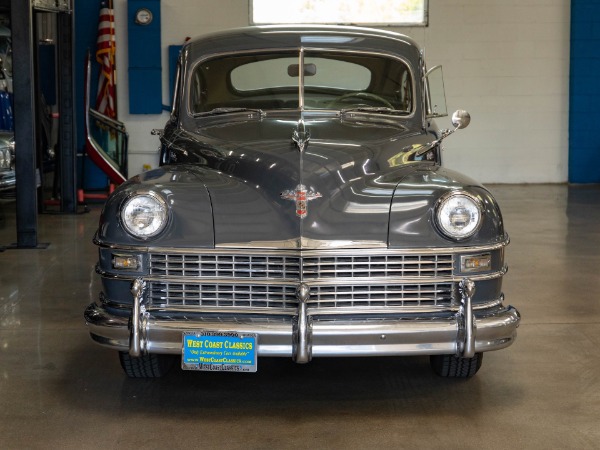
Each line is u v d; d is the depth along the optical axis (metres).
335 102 4.66
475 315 3.55
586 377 4.12
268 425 3.49
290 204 3.53
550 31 13.31
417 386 3.99
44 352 4.54
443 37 13.23
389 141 4.20
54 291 5.96
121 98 13.09
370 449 3.24
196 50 4.71
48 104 12.86
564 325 5.07
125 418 3.57
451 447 3.27
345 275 3.49
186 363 3.42
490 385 4.01
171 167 4.09
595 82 13.34
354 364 4.34
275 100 4.63
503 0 13.21
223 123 4.49
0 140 8.80
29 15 7.45
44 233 8.55
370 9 13.13
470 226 3.52
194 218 3.52
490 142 13.49
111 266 3.59
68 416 3.60
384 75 4.68
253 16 13.07
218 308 3.48
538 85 13.40
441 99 4.87
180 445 3.28
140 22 12.83
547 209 10.45
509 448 3.26
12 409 3.68
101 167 11.15
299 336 3.36
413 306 3.50
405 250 3.49
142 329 3.43
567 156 13.59
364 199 3.58
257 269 3.50
